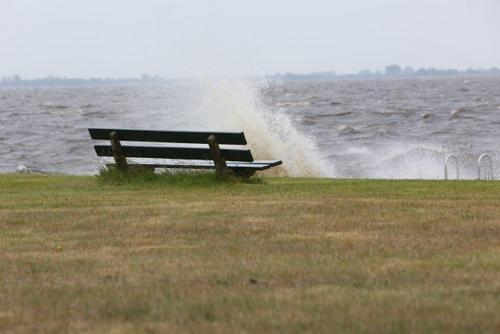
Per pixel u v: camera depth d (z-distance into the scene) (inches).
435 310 592.1
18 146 4739.2
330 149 3715.6
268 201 1195.3
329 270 735.1
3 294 673.0
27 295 668.1
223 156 1413.6
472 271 720.3
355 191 1332.4
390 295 639.8
